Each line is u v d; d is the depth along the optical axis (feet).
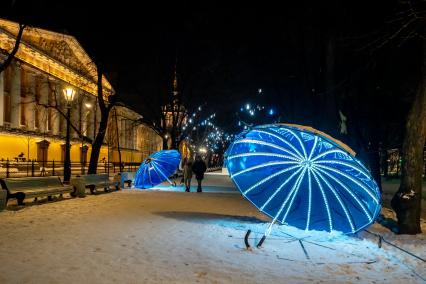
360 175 28.35
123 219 36.27
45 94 200.85
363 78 68.28
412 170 34.32
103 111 84.28
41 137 195.00
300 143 28.76
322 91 63.67
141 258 22.98
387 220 41.34
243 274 20.94
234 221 37.81
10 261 21.34
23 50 177.06
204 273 20.71
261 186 29.91
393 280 21.29
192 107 131.13
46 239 26.86
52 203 46.55
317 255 25.84
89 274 19.62
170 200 54.75
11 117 179.83
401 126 94.43
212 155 284.20
